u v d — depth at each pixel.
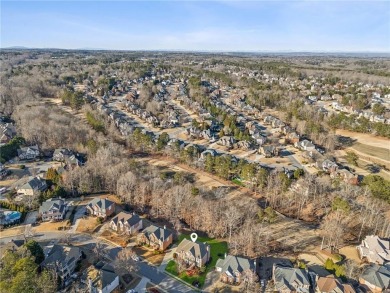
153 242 82.62
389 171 133.25
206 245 79.00
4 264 68.00
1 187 109.38
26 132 146.75
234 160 132.50
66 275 70.88
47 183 110.25
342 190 108.12
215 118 195.88
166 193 99.19
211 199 102.19
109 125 171.88
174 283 70.69
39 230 88.12
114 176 109.12
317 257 80.31
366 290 69.38
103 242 83.88
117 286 68.88
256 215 96.06
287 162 140.25
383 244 80.38
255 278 70.81
